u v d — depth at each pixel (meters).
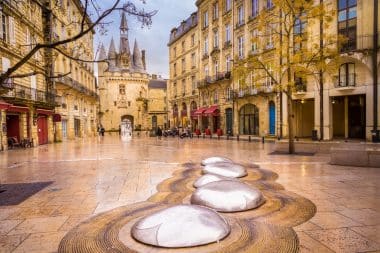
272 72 25.83
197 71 41.81
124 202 5.62
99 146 22.02
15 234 4.07
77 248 3.49
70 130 32.94
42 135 25.58
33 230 4.21
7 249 3.60
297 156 12.77
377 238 3.72
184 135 34.88
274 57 24.66
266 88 27.11
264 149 16.98
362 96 21.88
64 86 30.02
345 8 20.48
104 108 69.25
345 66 20.97
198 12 40.69
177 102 49.47
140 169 9.73
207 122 40.00
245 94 29.67
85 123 41.53
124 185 7.18
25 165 11.45
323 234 3.84
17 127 21.89
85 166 10.76
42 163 11.96
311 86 22.94
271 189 6.30
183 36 46.12
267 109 27.94
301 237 3.74
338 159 9.90
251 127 31.06
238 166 7.79
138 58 75.31
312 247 3.46
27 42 22.42
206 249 3.19
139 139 33.72
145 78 73.25
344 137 23.48
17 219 4.71
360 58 19.62
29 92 22.20
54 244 3.72
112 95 69.44
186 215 3.50
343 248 3.44
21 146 21.27
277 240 3.54
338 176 7.86
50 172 9.52
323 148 13.78
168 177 8.12
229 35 34.22
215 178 5.94
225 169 7.43
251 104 30.61
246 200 4.69
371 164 9.35
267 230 3.87
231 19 33.38
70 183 7.56
